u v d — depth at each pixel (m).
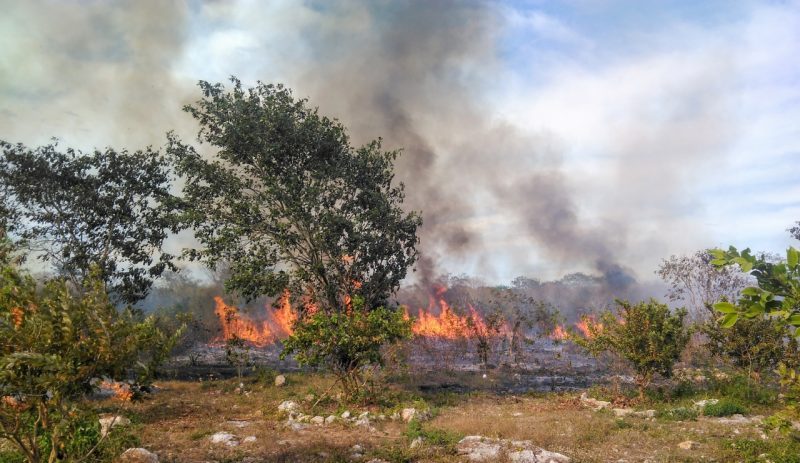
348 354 16.55
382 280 21.11
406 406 15.66
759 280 3.68
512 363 26.89
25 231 21.47
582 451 10.85
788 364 16.16
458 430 12.55
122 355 7.04
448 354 26.52
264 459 10.09
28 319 6.77
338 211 20.62
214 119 20.88
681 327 17.02
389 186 22.16
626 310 17.53
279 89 21.27
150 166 23.95
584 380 22.69
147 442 11.24
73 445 8.09
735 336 17.09
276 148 19.98
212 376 23.78
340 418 14.23
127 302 23.61
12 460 8.41
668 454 10.50
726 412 14.54
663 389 17.77
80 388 7.02
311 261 20.25
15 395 7.02
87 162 22.83
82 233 22.53
